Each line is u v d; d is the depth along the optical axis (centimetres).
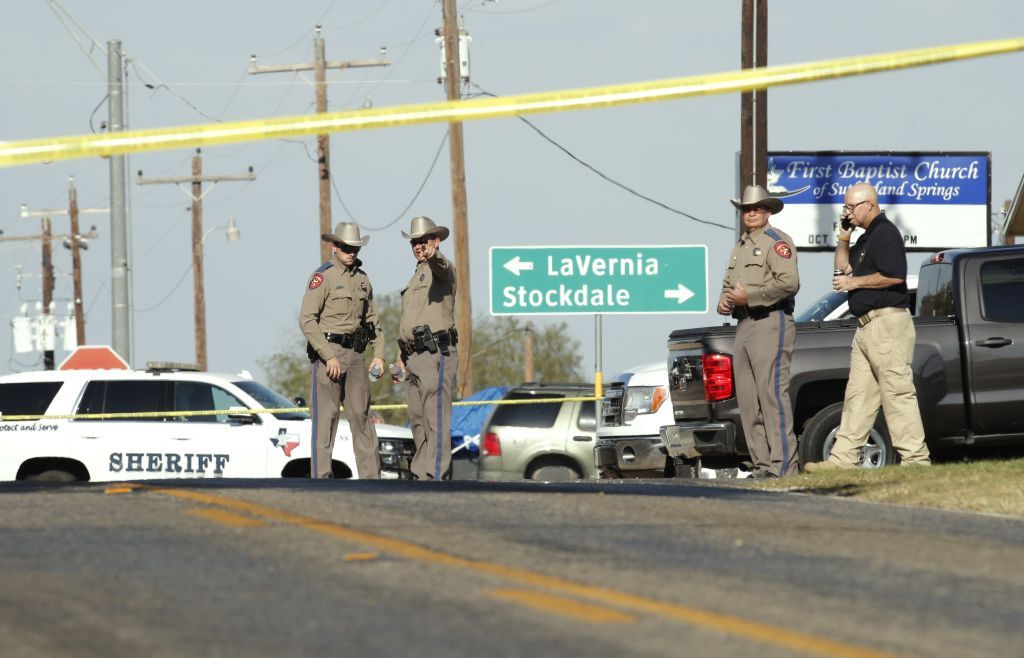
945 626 2038
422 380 5153
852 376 4578
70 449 6644
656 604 2161
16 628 2011
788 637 1947
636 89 2856
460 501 3375
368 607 2141
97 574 2409
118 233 10719
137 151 2859
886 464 5003
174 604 2166
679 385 5262
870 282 4469
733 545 2742
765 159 9212
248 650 1878
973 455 5225
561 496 3509
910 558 2616
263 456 6731
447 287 5191
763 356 4684
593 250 7606
